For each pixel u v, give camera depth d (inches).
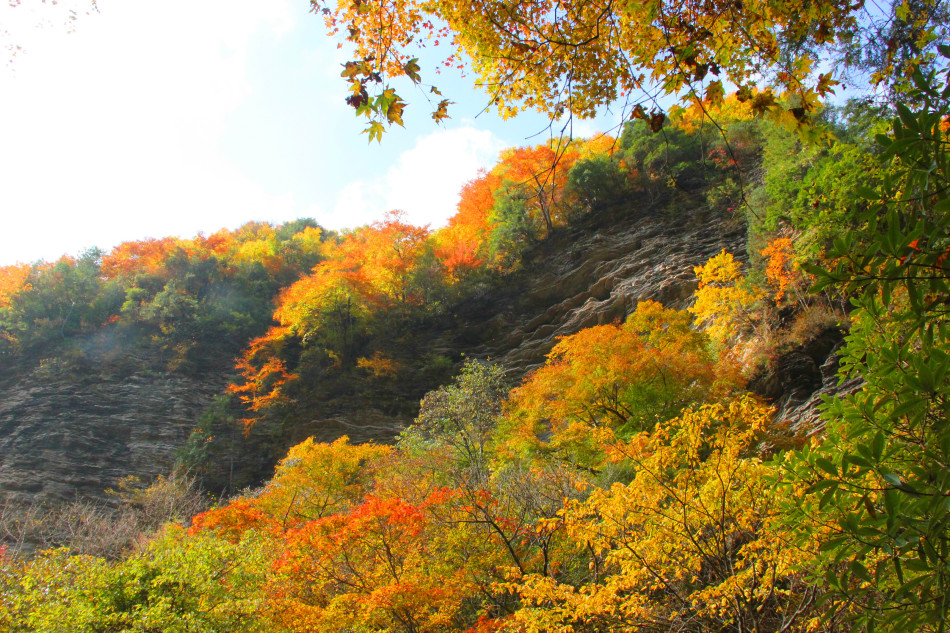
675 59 116.1
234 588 327.3
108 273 1713.8
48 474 1050.7
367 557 358.6
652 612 219.3
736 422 237.3
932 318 85.4
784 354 627.8
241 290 1809.8
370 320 1552.7
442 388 982.4
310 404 1341.0
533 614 226.7
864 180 419.8
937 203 74.7
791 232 698.2
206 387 1403.8
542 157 1555.1
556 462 477.4
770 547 185.0
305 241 2252.7
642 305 693.9
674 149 1405.0
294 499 658.2
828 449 114.0
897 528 83.4
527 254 1606.8
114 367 1375.5
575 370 633.6
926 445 97.4
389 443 1199.6
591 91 135.3
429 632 302.7
